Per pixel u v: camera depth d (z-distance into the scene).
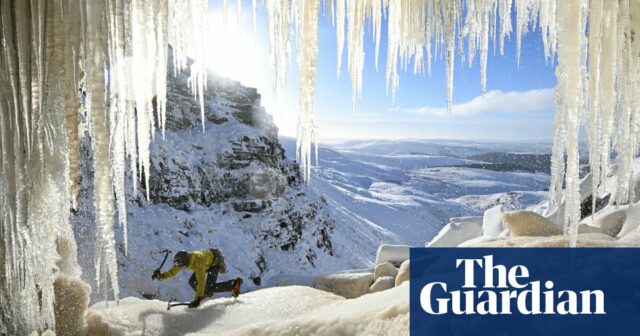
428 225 54.94
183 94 23.98
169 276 4.76
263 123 26.36
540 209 8.16
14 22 3.17
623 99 3.36
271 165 23.94
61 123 3.29
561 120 2.97
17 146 3.22
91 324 3.58
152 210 16.28
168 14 3.29
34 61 3.21
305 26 3.45
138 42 3.15
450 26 4.18
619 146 3.44
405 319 2.48
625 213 5.44
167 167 18.69
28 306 3.29
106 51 3.11
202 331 3.80
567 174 2.88
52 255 3.39
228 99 26.45
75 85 3.25
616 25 3.13
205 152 21.91
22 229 3.25
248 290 7.41
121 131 3.16
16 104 3.21
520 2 4.18
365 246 31.38
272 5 3.63
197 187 19.69
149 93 3.23
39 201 3.30
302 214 24.05
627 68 3.29
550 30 3.92
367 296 3.87
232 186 21.61
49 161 3.29
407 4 4.39
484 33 4.28
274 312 4.22
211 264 4.95
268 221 21.36
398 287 3.59
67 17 3.14
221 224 19.17
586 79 3.05
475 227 7.71
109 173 3.14
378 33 4.29
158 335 3.70
